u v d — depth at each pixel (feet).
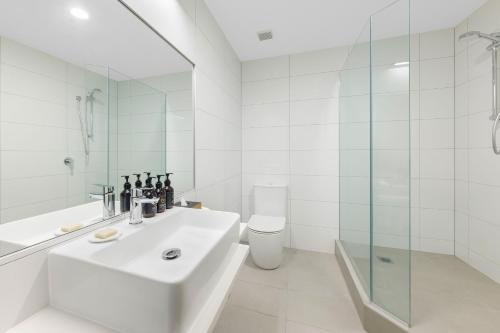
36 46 2.01
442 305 4.44
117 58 2.98
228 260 2.73
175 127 4.22
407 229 3.84
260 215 7.12
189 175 4.61
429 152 6.61
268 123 7.96
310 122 7.52
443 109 6.45
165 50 3.82
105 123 2.86
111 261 2.18
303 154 7.63
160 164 3.93
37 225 2.02
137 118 3.42
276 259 6.10
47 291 1.98
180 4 4.13
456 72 6.25
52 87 2.17
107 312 1.71
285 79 7.72
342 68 6.88
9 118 1.81
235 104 7.45
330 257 7.07
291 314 4.53
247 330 4.12
